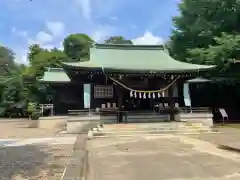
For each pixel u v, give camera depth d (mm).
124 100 21641
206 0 24469
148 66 18891
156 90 19250
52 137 15820
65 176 6762
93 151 10078
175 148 10195
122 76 18734
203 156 8570
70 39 51844
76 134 16906
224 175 6324
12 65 57062
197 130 15664
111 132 14867
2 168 7961
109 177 6383
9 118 40562
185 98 20047
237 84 25578
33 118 35062
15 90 42875
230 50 20531
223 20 23984
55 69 30391
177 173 6578
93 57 20797
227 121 23891
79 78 20391
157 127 16109
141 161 8023
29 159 9344
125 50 23000
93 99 19812
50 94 33344
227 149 9891
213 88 27297
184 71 18203
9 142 14047
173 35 29562
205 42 26062
